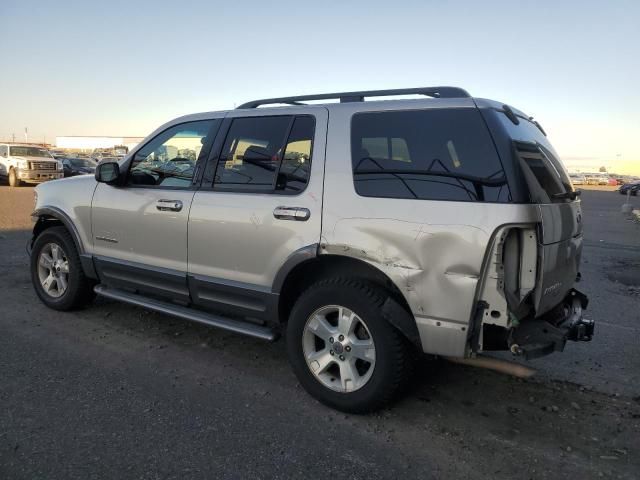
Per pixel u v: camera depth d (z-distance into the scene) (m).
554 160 3.65
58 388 3.69
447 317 3.05
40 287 5.43
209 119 4.29
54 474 2.73
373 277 3.45
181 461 2.88
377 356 3.27
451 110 3.21
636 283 7.58
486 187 2.97
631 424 3.44
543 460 3.00
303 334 3.57
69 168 31.75
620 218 19.78
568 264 3.46
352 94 3.72
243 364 4.23
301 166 3.66
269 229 3.69
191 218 4.11
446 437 3.22
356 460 2.95
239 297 3.91
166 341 4.67
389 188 3.28
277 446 3.06
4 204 15.99
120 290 4.91
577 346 4.89
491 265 2.94
